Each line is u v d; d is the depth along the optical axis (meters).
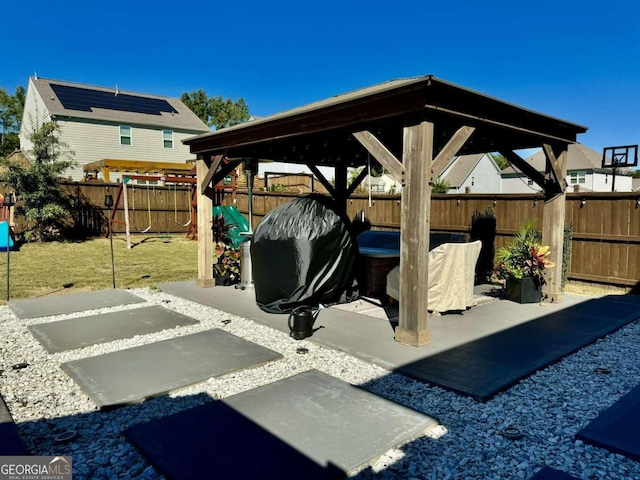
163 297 6.27
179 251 11.20
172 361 3.62
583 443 2.39
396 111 3.84
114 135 18.53
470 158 32.88
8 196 10.11
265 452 2.25
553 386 3.17
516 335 4.29
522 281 5.67
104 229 14.09
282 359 3.74
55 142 11.87
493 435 2.49
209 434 2.44
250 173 7.17
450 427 2.58
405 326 4.04
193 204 13.78
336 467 2.12
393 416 2.64
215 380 3.29
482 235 7.84
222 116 36.44
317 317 5.00
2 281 7.28
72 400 2.98
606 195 6.64
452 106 3.82
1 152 27.08
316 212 5.36
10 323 4.90
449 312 5.22
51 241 12.13
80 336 4.34
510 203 7.59
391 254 6.14
